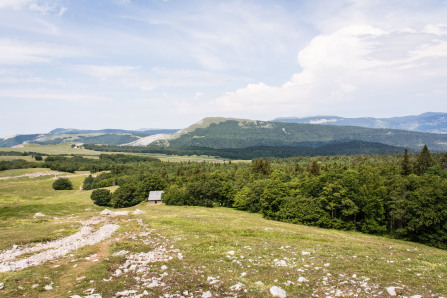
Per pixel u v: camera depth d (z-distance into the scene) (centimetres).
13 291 1580
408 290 1609
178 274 1912
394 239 5562
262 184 8694
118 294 1530
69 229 3922
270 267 2122
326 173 7456
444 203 5141
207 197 9938
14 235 3344
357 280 1811
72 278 1825
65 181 15412
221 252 2638
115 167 19338
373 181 6769
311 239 3653
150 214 6188
